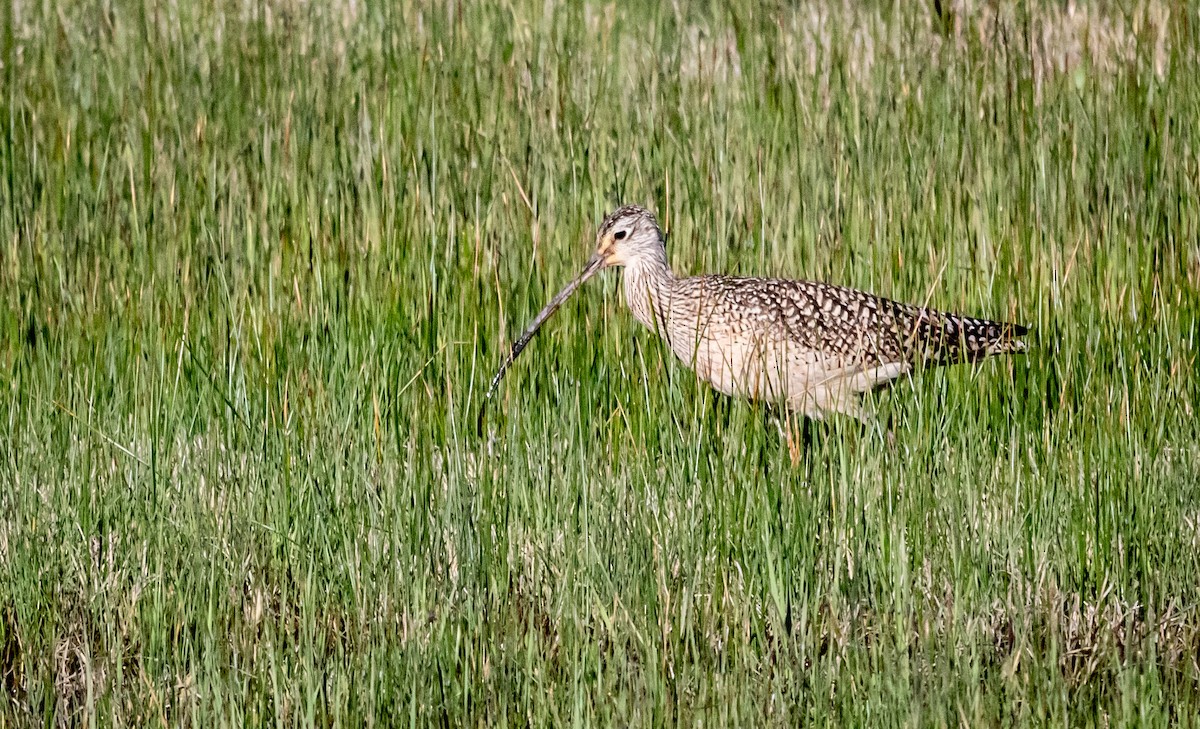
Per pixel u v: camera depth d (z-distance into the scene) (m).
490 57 17.11
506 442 11.41
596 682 9.64
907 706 9.27
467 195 14.92
